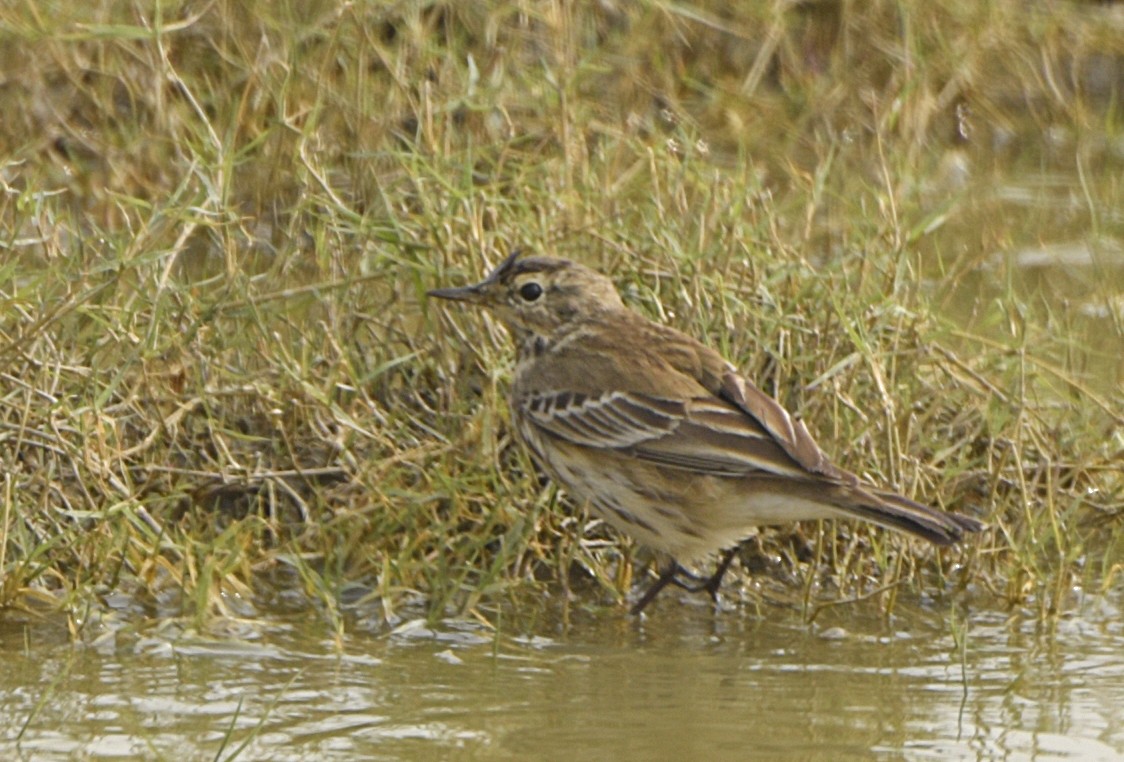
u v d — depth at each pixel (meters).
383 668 10.73
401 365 13.34
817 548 12.16
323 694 10.27
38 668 10.50
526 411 12.20
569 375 12.09
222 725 9.75
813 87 19.61
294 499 12.66
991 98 20.86
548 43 17.69
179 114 16.48
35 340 12.49
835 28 20.30
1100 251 17.66
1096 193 19.30
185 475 12.52
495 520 12.16
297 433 13.00
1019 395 13.49
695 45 19.55
